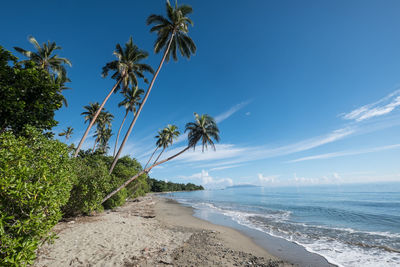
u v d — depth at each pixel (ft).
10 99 19.36
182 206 84.38
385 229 36.50
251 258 20.59
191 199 141.79
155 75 57.62
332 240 28.94
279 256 21.93
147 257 18.56
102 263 16.38
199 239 26.91
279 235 32.14
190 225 38.93
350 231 35.14
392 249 24.31
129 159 106.11
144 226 32.86
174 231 31.37
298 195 168.96
